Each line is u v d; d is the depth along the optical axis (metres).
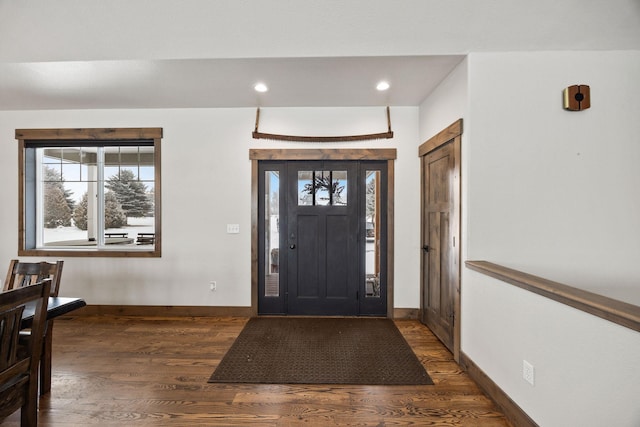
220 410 1.92
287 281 3.67
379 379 2.27
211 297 3.62
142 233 3.73
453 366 2.47
